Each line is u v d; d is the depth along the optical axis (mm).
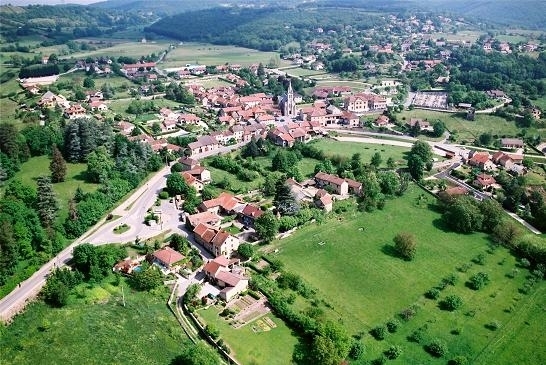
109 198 194375
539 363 135625
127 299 141500
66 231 169125
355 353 132000
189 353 120188
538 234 199750
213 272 154125
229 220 193750
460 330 145000
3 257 137375
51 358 116875
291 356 129125
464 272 172875
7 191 172250
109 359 119312
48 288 134875
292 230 190375
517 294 162875
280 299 147000
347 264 172750
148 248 166625
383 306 153750
